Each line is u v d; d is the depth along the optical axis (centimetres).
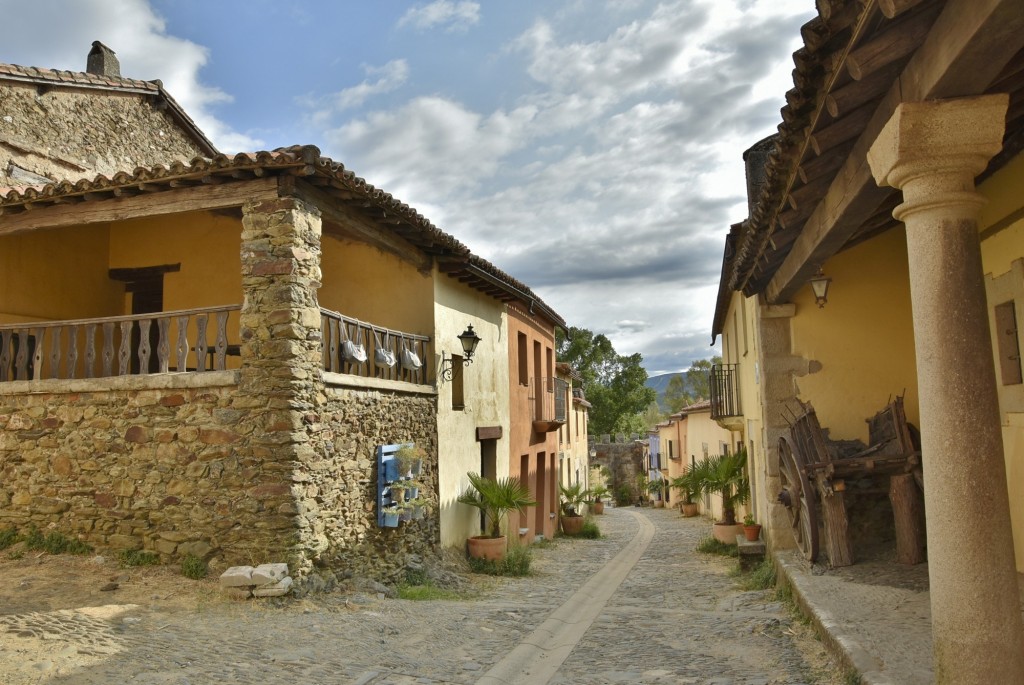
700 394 5641
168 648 540
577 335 4747
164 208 817
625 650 625
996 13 287
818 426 863
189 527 760
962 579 350
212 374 768
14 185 1101
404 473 946
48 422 825
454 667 552
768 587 904
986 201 365
